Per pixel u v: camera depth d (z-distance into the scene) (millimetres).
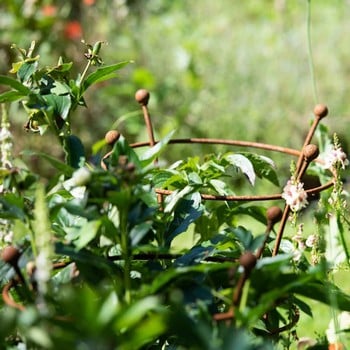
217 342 1822
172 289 2000
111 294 1936
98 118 5762
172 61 6262
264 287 1980
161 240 2131
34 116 2279
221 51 6430
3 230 2146
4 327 1800
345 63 6270
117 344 1780
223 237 2174
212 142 2523
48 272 1909
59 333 1771
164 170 2318
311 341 2260
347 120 5699
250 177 2348
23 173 2012
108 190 1976
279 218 2004
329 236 2467
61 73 2328
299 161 2295
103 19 6156
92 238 2012
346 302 2051
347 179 2613
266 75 6223
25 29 5172
